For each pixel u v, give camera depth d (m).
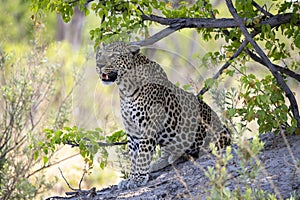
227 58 12.39
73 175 16.81
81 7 11.99
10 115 14.89
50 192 15.89
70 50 27.23
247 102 11.72
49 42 22.31
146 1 12.45
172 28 11.95
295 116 11.81
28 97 15.19
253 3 11.95
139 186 11.68
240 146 8.34
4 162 13.38
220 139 12.35
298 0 12.08
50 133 12.87
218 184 8.13
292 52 14.82
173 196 10.26
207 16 12.85
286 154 10.91
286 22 11.90
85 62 18.48
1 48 17.44
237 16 11.52
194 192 10.15
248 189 8.15
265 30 11.88
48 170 17.09
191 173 11.18
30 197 12.57
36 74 17.83
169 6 13.26
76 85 17.48
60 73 22.14
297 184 9.30
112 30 12.13
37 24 18.50
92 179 16.80
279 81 11.58
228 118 11.54
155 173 12.23
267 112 11.73
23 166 14.19
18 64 18.75
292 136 11.99
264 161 10.67
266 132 12.18
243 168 8.38
